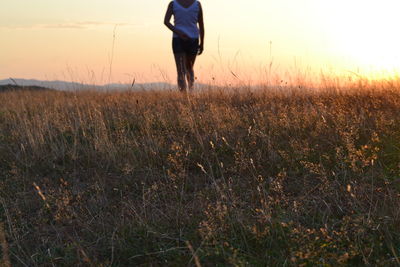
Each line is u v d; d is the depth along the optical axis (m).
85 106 6.83
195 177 3.81
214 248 2.59
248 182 3.58
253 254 2.55
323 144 4.23
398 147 3.88
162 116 5.66
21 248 2.82
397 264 2.33
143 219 3.06
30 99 8.33
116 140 4.98
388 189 3.07
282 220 2.83
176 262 2.56
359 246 2.48
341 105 5.66
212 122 5.08
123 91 8.38
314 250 2.43
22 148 4.71
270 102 6.34
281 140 4.52
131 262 2.63
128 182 3.79
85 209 3.38
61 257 2.72
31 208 3.46
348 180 3.41
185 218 3.05
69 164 4.36
